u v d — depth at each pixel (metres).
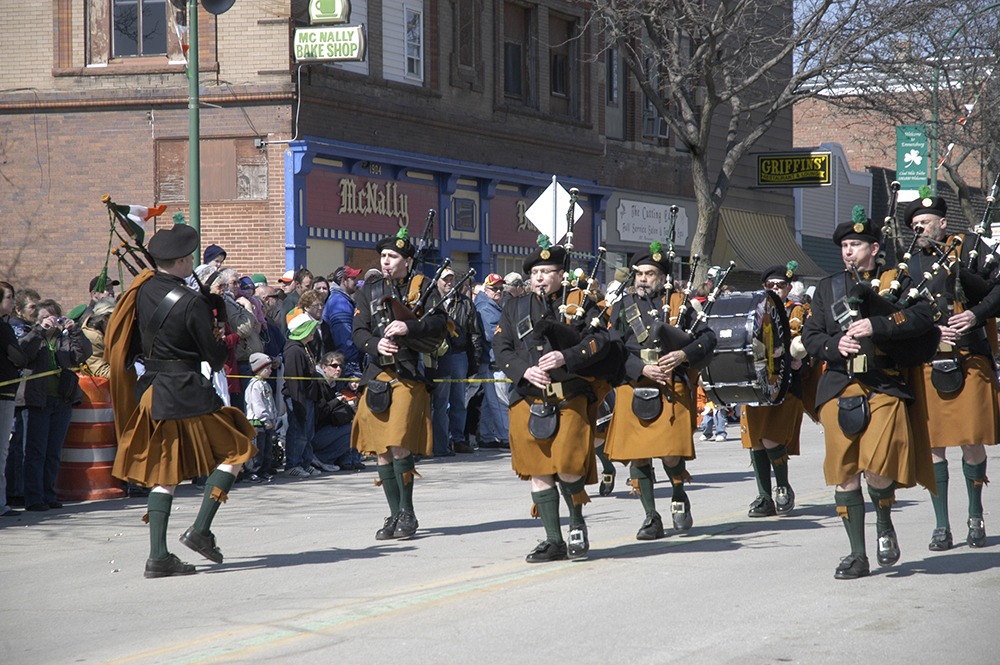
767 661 6.46
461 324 14.69
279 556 9.78
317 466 16.03
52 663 6.65
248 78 22.56
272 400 15.10
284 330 16.47
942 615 7.45
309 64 22.70
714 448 18.58
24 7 23.12
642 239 32.81
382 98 24.48
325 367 16.30
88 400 13.56
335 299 16.95
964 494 12.64
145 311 8.91
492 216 27.56
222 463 9.19
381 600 7.97
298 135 22.50
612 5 25.88
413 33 25.56
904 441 8.23
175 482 8.99
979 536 9.64
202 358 9.06
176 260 9.03
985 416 9.42
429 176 25.72
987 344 9.58
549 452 9.10
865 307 8.27
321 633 7.10
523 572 8.86
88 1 22.95
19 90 23.17
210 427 9.02
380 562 9.41
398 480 10.49
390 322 10.26
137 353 9.12
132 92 22.72
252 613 7.71
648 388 10.01
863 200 44.38
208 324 8.88
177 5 19.88
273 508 12.62
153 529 9.02
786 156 33.69
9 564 9.69
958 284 9.21
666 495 13.23
